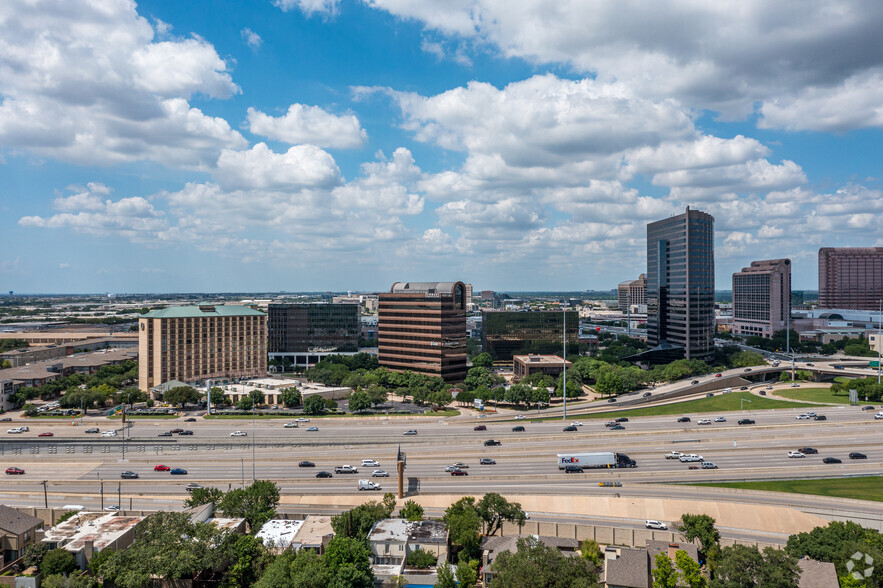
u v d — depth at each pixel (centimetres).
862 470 17888
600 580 10962
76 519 13662
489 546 12888
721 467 18450
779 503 15612
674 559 11994
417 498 16275
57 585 10694
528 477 17838
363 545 11894
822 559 11312
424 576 11725
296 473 18800
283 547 12369
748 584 10406
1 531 12269
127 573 10831
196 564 11206
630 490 16700
